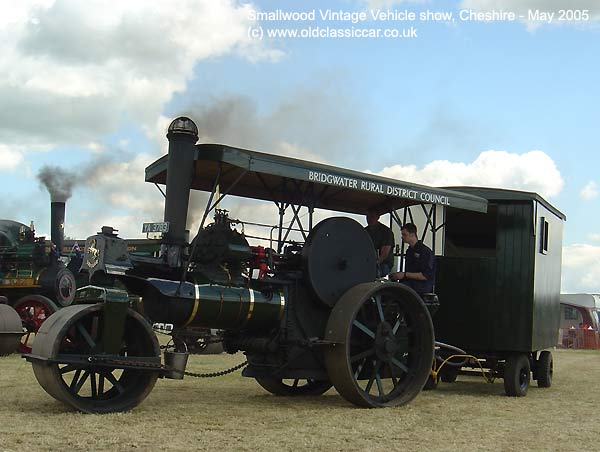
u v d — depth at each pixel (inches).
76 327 271.6
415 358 331.3
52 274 615.8
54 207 703.7
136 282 280.4
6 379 370.9
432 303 358.0
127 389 273.3
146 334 270.7
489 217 452.1
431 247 414.9
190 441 222.2
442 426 267.6
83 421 244.2
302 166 296.0
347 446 224.5
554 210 450.3
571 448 232.4
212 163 302.4
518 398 370.6
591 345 1213.1
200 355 595.8
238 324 293.3
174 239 279.4
